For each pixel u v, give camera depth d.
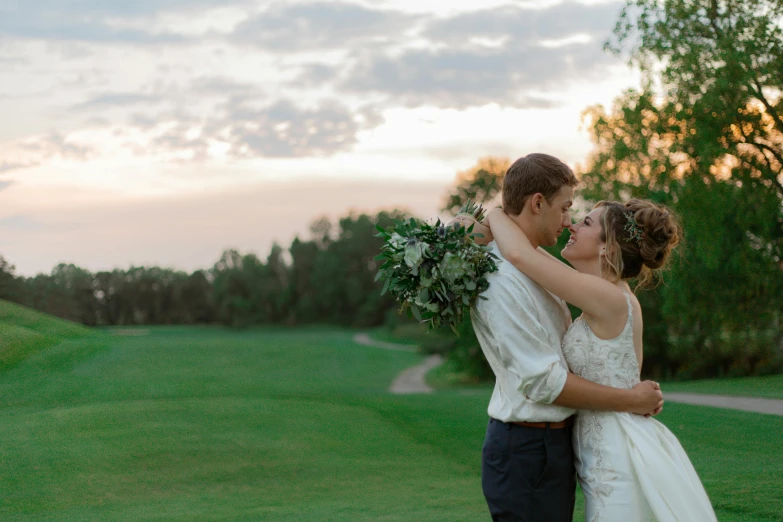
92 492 10.15
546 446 2.59
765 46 24.34
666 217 2.81
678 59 24.84
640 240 2.78
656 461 2.59
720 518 5.28
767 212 24.69
